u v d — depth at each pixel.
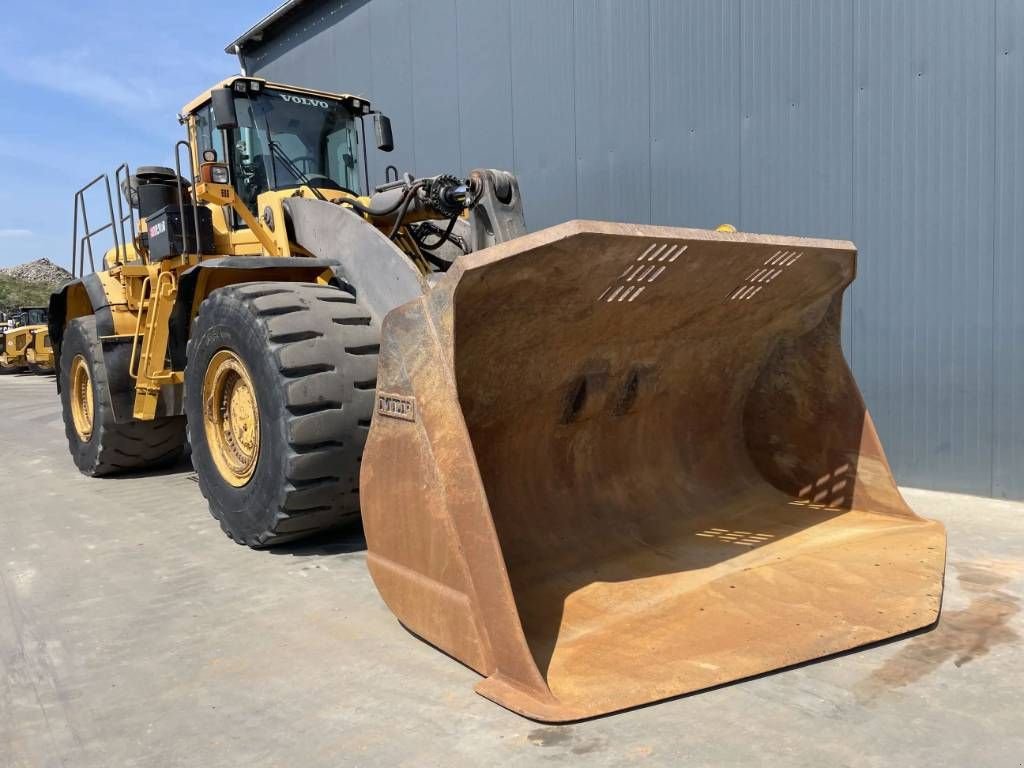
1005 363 4.84
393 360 2.77
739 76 5.88
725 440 4.27
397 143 9.12
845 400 4.04
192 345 4.29
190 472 6.59
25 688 2.65
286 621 3.15
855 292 5.45
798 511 4.05
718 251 2.92
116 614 3.30
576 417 3.43
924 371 5.18
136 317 6.05
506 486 3.25
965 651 2.72
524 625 2.76
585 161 6.97
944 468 5.13
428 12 8.48
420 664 2.72
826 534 3.70
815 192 5.56
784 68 5.64
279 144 5.22
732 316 3.60
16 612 3.37
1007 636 2.84
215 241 5.21
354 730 2.29
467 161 8.20
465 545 2.53
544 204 7.39
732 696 2.43
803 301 3.81
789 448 4.25
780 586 3.09
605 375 3.42
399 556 2.83
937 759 2.09
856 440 4.03
